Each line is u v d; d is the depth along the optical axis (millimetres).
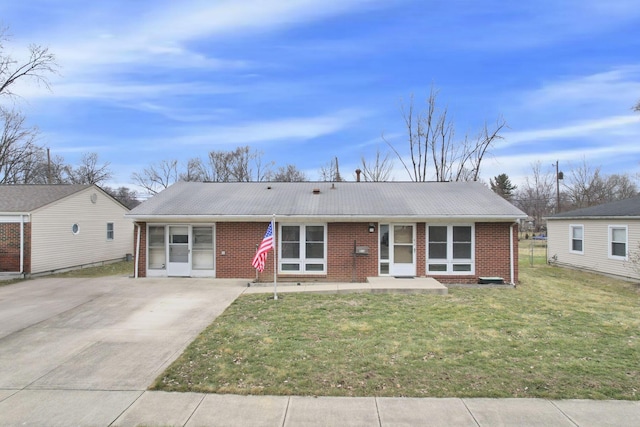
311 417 4109
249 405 4379
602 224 16141
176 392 4703
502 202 13914
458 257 13211
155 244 13945
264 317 8133
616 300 10391
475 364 5523
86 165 43000
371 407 4312
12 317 8383
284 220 13305
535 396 4574
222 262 13586
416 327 7379
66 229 17500
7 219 15367
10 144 30688
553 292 11555
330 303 9484
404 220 13070
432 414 4164
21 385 4941
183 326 7566
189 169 46312
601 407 4324
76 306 9367
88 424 4008
